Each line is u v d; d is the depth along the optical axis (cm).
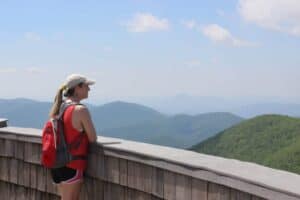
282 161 6950
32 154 544
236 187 302
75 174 450
